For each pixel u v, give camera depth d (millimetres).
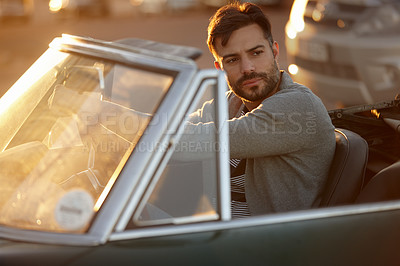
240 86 3748
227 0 3869
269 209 3672
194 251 2604
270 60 3740
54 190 3023
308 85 9766
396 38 8719
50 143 3529
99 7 38500
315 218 2869
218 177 2701
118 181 2590
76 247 2545
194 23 31391
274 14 32906
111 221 2551
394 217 2988
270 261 2686
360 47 8852
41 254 2521
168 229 2645
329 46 9195
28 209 2840
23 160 3295
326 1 9430
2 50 21141
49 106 3553
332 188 3648
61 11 36375
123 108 3322
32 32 28906
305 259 2750
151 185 2590
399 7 8758
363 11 8938
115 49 3029
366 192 3604
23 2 34500
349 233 2873
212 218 2709
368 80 8906
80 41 3340
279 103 3574
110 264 2492
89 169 3516
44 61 3574
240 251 2654
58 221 2633
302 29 9766
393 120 4305
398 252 2934
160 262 2537
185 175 2809
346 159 3676
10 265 2480
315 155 3668
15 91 3611
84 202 2625
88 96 3430
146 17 38281
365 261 2865
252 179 3727
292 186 3656
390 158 4148
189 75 2633
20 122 3545
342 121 4492
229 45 3703
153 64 2771
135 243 2578
